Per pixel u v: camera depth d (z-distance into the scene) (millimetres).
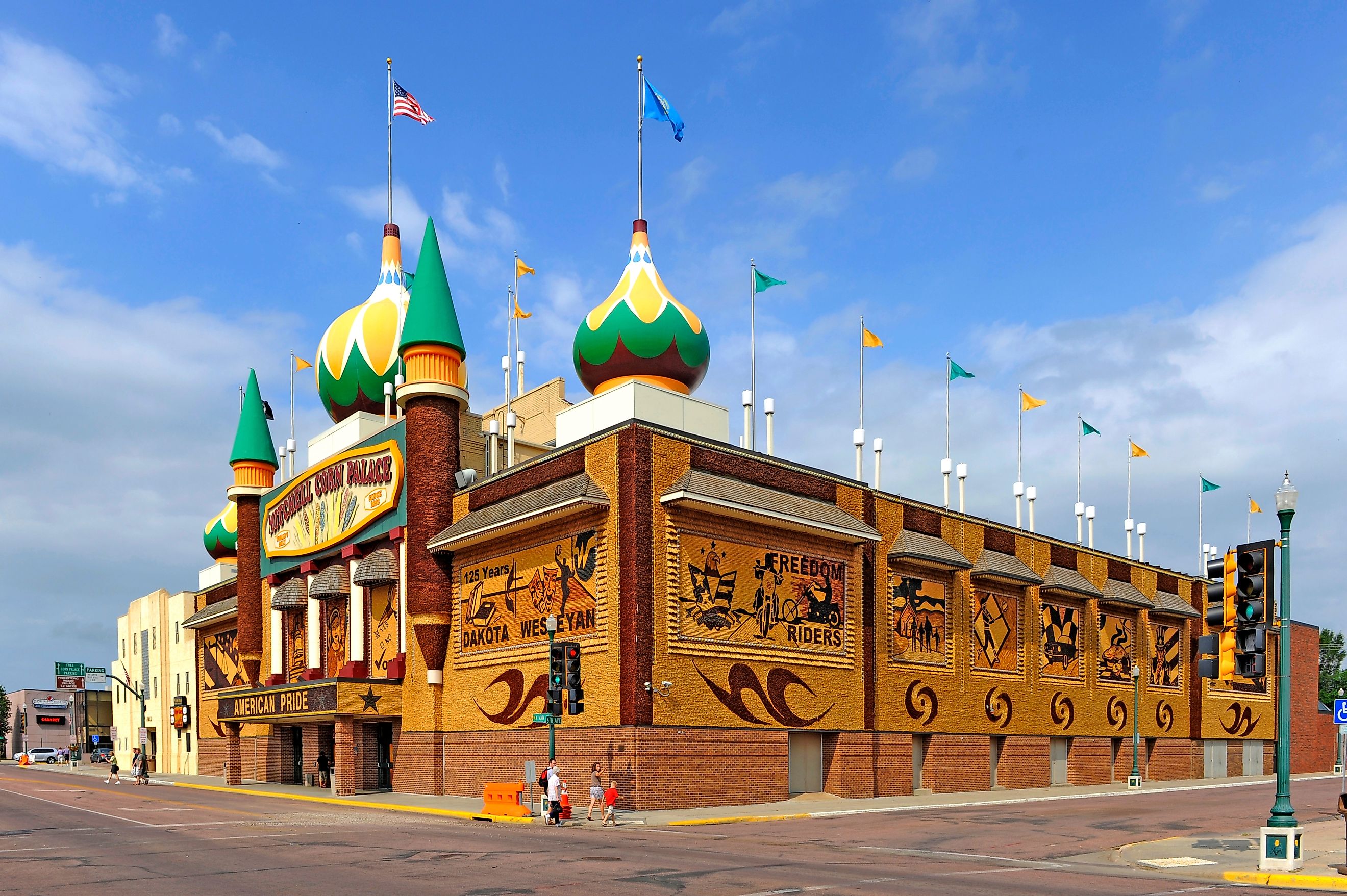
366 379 54188
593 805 31016
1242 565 20859
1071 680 55156
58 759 123750
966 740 48062
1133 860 21875
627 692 34906
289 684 54094
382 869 19547
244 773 61844
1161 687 62094
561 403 57969
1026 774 51031
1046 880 18516
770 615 39562
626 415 42469
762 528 39812
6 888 17547
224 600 68375
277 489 57469
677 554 36656
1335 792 47625
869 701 43312
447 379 45719
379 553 46781
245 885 17609
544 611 39125
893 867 20203
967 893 16641
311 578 53781
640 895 16312
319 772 48781
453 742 42875
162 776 70938
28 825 29797
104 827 29000
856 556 43469
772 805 37062
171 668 82812
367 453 48531
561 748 37094
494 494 42844
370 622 48438
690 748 35750
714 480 38062
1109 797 44719
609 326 45062
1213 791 49094
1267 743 72062
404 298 55312
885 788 43562
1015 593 52562
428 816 33750
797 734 40562
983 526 51656
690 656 36406
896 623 45719
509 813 32094
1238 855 22328
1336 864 20047
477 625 42562
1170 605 62375
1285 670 20391
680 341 45062
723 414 45844
